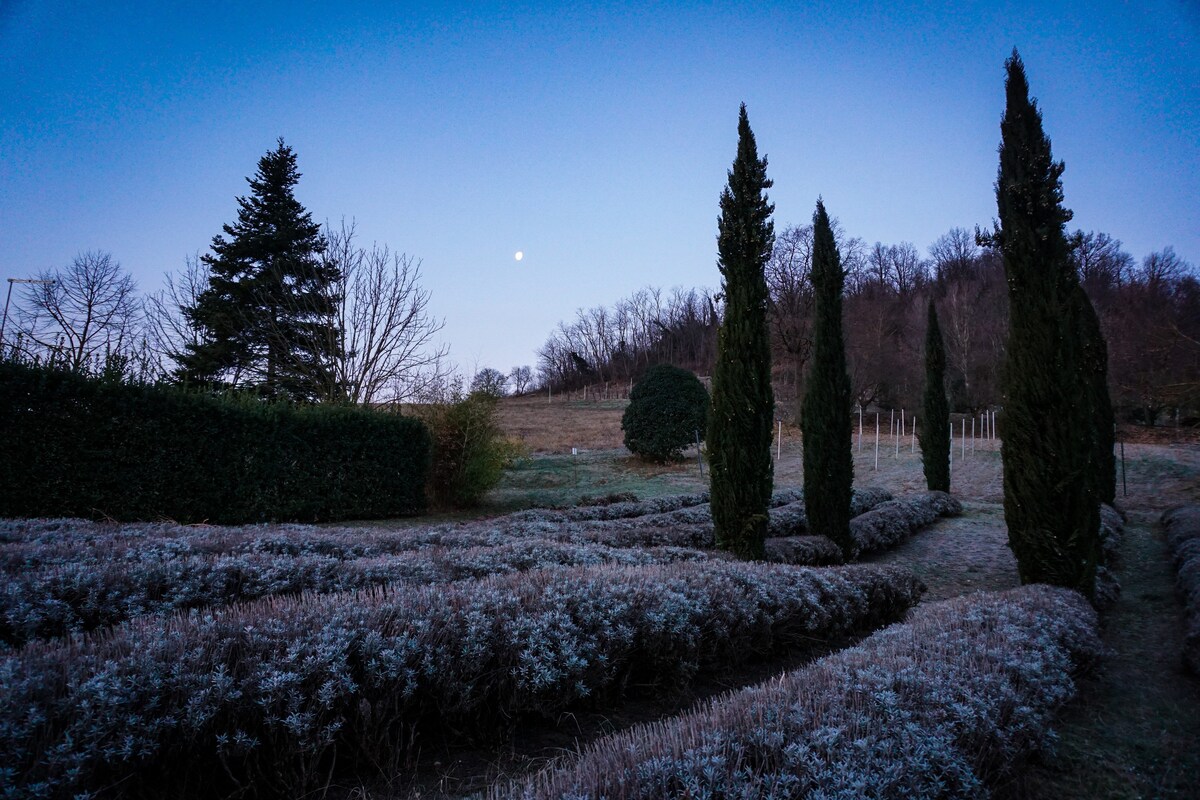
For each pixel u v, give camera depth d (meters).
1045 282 6.70
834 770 2.02
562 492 18.91
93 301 22.83
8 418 7.97
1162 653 5.44
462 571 5.00
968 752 2.57
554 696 3.18
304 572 4.56
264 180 23.69
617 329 88.25
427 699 2.87
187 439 9.88
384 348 17.56
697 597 4.18
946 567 10.07
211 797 2.27
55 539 5.53
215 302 21.06
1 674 2.00
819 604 5.02
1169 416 28.02
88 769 1.93
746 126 8.20
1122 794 2.94
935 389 16.41
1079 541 6.32
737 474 7.62
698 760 1.91
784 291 39.72
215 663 2.41
